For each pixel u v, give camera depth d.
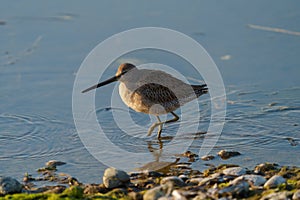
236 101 15.41
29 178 10.98
